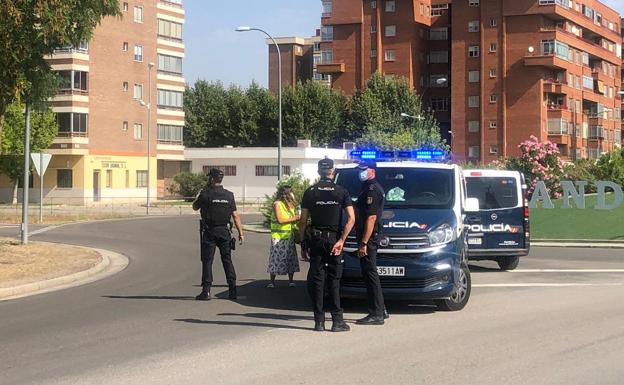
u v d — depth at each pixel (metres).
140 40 62.91
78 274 14.90
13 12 14.21
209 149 67.25
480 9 75.38
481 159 75.25
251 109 80.12
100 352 7.86
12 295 12.62
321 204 8.89
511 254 16.11
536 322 9.53
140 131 63.16
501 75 74.50
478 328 9.12
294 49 109.94
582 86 79.62
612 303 11.21
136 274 15.75
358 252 9.36
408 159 12.10
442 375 6.76
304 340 8.41
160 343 8.31
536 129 72.94
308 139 70.81
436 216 10.25
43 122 55.56
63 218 39.38
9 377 6.81
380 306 9.39
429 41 83.38
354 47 81.81
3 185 61.56
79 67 57.41
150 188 64.06
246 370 6.99
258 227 33.97
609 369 7.00
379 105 74.44
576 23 78.00
